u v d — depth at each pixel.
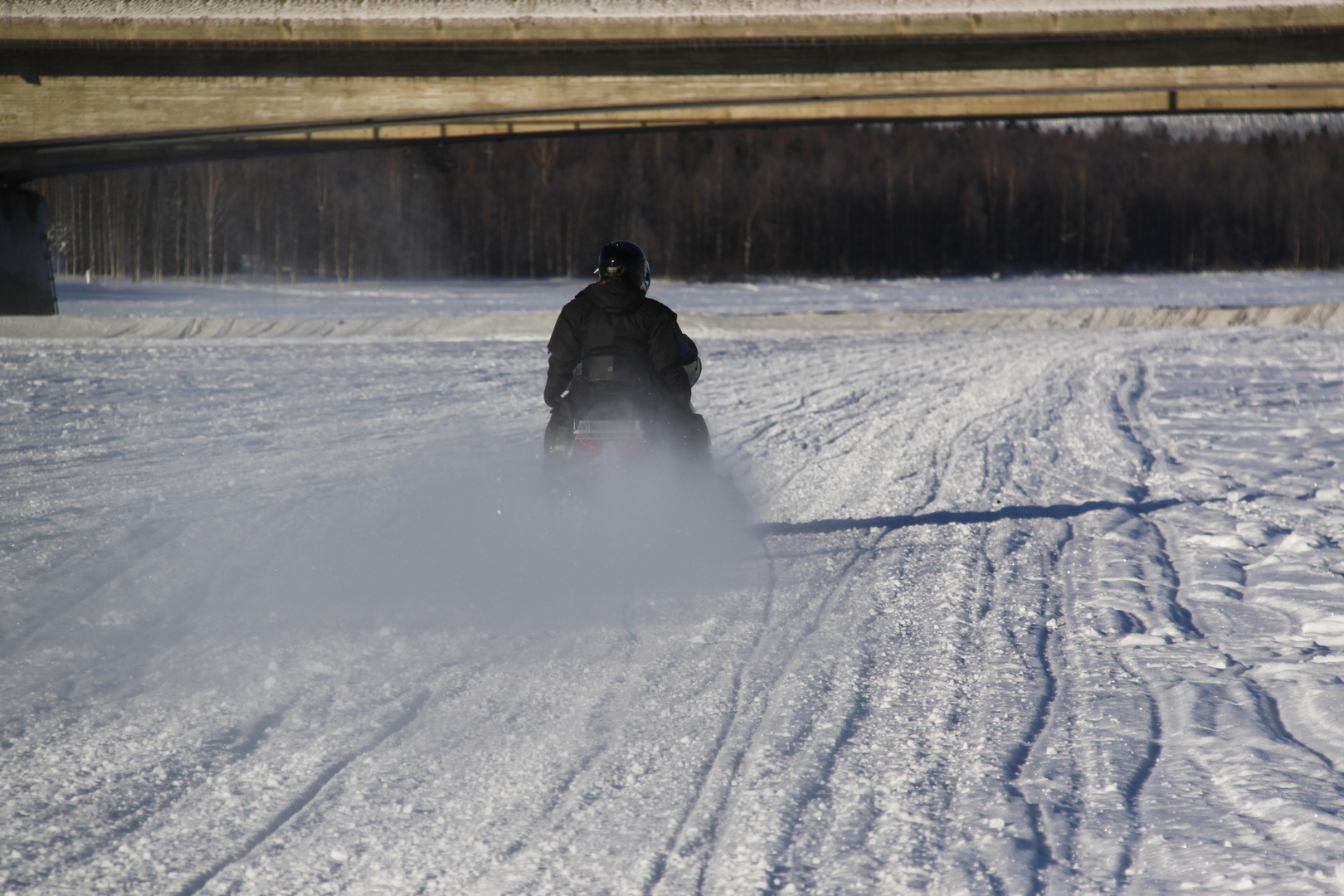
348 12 125.00
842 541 25.58
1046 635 18.09
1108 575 22.36
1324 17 119.12
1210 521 28.20
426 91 130.12
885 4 122.94
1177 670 16.16
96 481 33.31
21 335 105.31
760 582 21.50
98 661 16.34
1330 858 10.10
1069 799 11.62
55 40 125.31
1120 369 75.81
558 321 24.50
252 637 17.58
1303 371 74.25
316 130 131.25
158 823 11.08
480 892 9.72
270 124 131.00
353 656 16.62
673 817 11.23
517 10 124.62
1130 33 121.50
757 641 17.52
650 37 123.94
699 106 128.75
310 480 33.56
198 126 131.25
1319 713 14.21
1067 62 126.25
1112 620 18.81
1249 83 125.12
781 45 124.56
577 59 128.88
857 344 103.06
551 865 10.22
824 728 13.73
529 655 16.73
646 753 12.95
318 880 9.94
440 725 13.87
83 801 11.58
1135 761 12.64
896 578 21.89
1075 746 13.16
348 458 38.16
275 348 91.81
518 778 12.23
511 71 129.50
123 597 20.08
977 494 31.95
